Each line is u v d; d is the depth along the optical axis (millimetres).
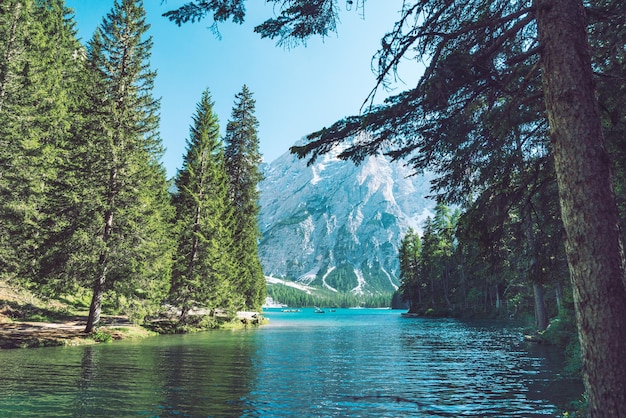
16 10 27219
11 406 8727
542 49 5039
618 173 7609
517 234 9055
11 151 24562
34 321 25734
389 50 5543
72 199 23000
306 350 20781
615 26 6371
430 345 24047
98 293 23172
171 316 35219
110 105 24953
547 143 7688
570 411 8766
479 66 5191
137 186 25453
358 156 6770
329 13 6379
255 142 49281
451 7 6023
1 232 23922
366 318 82875
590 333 4250
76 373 12688
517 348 21906
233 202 48156
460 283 79062
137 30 26766
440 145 6824
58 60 38594
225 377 12594
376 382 12211
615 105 6891
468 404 9508
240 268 45281
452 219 79938
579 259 4434
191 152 39531
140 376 12383
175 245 34531
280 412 8664
